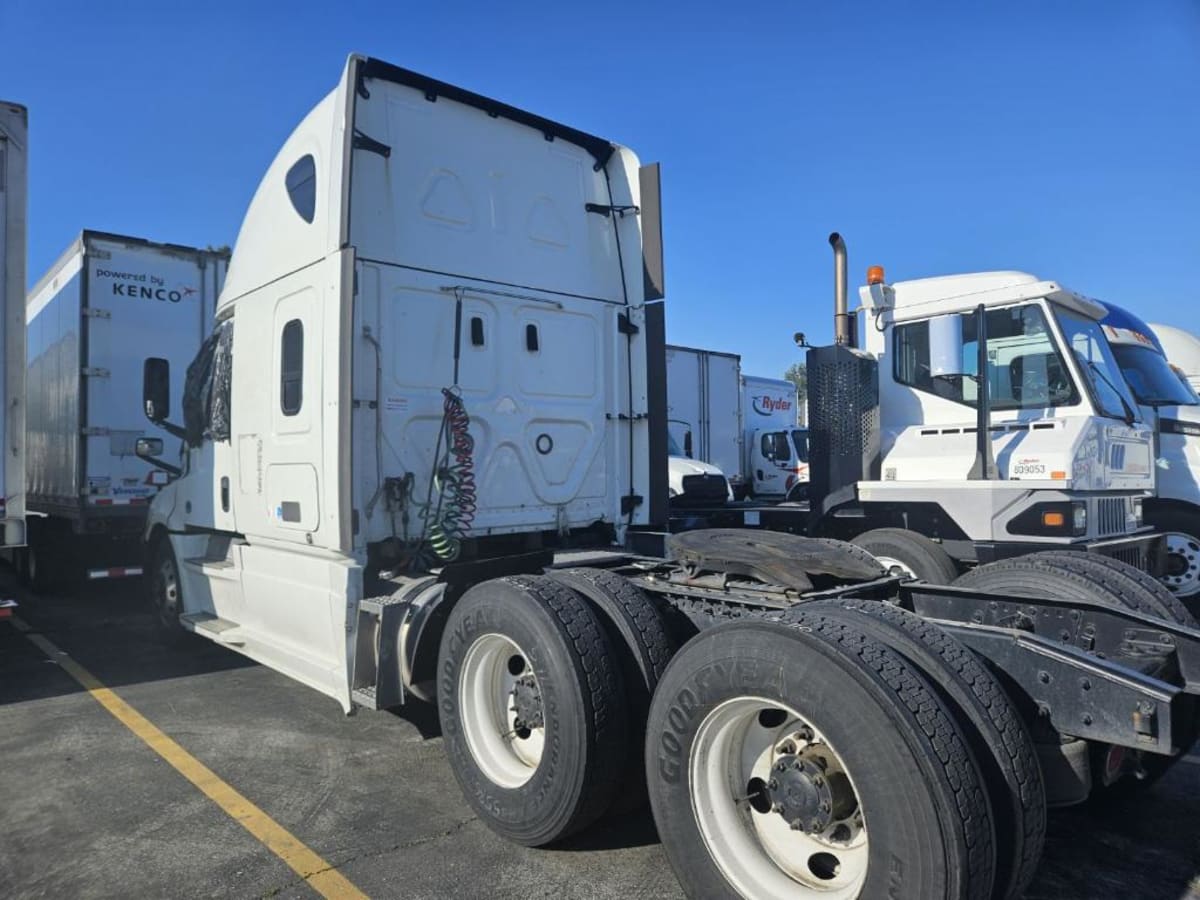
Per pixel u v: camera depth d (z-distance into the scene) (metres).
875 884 2.50
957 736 2.51
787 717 3.01
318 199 4.86
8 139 6.07
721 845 3.02
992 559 6.43
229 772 4.67
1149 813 4.14
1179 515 8.23
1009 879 2.59
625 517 6.01
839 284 7.69
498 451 5.32
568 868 3.59
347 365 4.51
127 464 9.73
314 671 4.85
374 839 3.86
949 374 6.82
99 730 5.37
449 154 5.25
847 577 3.81
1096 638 3.51
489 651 3.99
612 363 6.02
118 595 10.73
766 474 19.06
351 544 4.54
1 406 6.06
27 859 3.70
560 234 5.79
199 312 10.24
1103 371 7.20
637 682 3.63
